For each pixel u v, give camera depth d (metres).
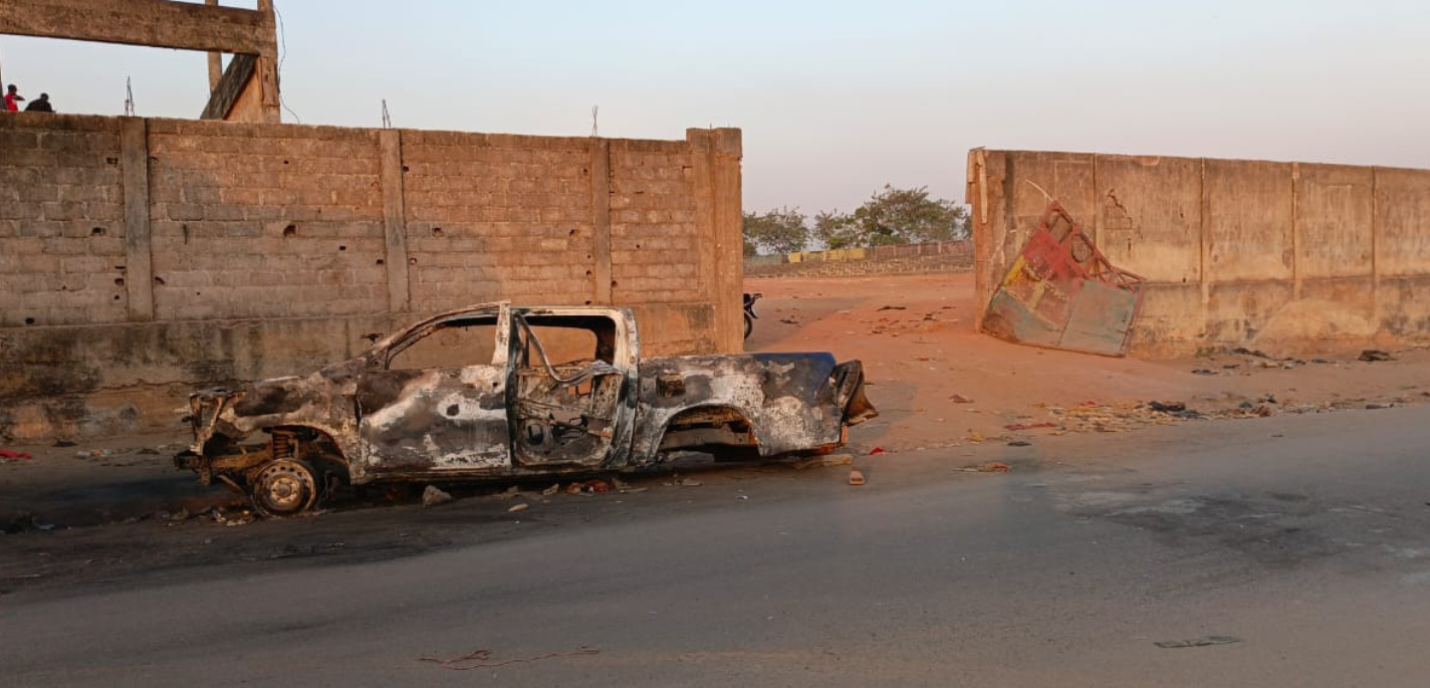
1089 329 19.25
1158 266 20.31
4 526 8.46
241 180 13.10
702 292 15.89
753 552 7.02
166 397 12.62
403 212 13.98
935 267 46.22
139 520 8.65
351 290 13.72
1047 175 19.22
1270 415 14.58
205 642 5.25
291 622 5.59
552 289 14.91
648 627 5.40
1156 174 20.23
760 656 4.92
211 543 7.61
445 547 7.35
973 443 12.34
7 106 16.22
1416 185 24.03
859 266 48.16
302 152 13.42
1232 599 5.84
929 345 18.73
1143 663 4.82
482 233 14.46
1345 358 21.73
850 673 4.69
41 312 12.20
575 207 15.03
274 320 13.15
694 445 10.01
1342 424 13.33
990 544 7.17
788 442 9.93
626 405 9.31
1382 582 6.18
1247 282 21.52
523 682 4.59
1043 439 12.49
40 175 12.15
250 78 18.25
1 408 11.88
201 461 8.70
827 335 20.45
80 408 12.22
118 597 6.16
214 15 16.52
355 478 8.64
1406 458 10.54
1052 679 4.61
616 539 7.50
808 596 5.94
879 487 9.48
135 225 12.57
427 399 8.77
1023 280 19.08
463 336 13.80
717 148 15.89
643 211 15.48
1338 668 4.74
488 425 8.84
